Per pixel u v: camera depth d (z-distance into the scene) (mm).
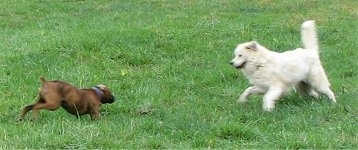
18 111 8344
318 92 8805
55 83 7980
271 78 8477
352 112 8328
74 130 7609
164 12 15242
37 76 9867
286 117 8148
